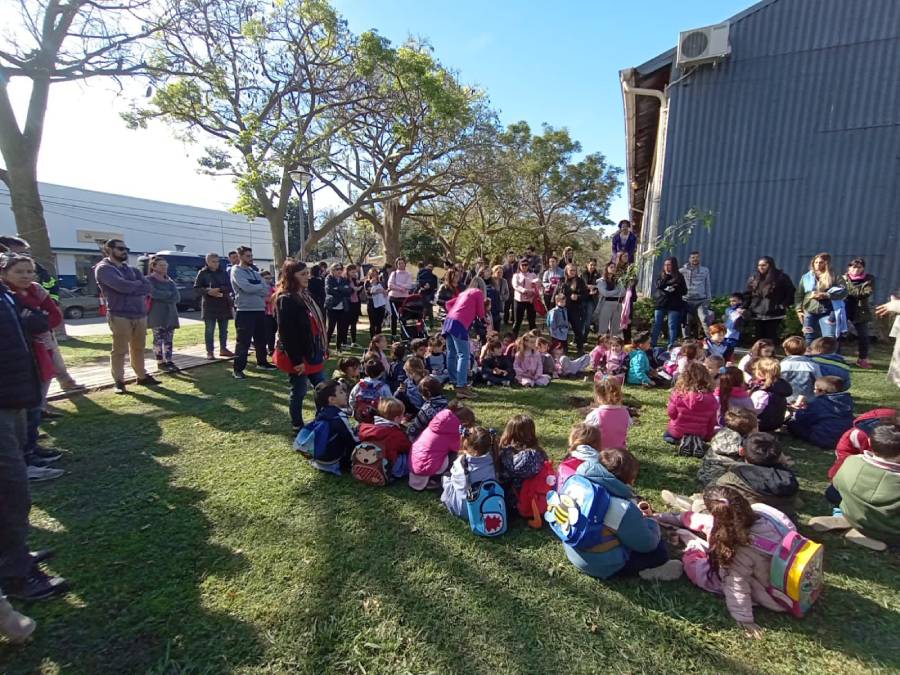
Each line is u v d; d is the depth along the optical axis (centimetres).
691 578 237
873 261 788
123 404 515
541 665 189
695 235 893
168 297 654
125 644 199
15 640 196
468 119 1562
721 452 325
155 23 953
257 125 1231
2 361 214
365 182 1697
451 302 598
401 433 357
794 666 189
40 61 852
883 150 770
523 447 297
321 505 311
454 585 236
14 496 217
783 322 796
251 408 504
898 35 749
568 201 2883
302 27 1225
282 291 399
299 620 212
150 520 291
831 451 390
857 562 252
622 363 638
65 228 2425
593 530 232
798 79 811
